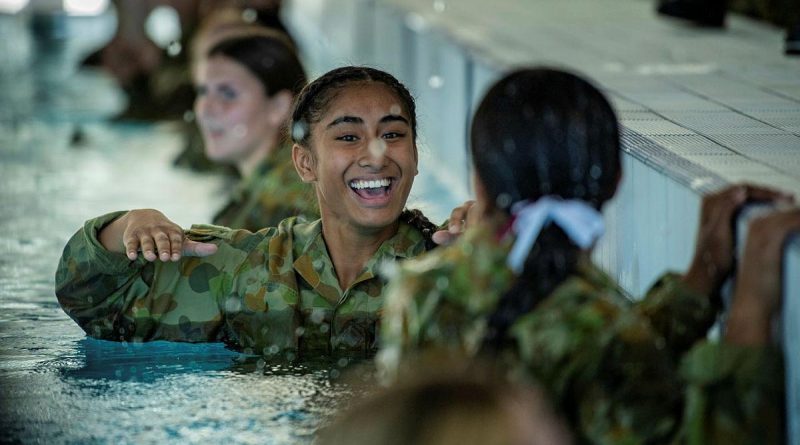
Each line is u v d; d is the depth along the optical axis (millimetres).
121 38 10398
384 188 4086
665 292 3336
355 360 4078
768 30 8648
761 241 3023
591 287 2861
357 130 4074
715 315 3336
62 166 8125
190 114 8234
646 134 4680
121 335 4301
